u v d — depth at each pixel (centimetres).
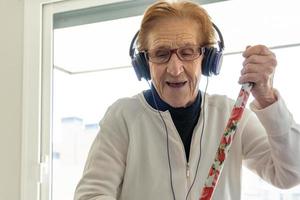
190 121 103
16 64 193
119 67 182
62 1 192
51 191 186
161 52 93
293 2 160
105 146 100
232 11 166
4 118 192
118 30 184
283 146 87
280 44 158
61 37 193
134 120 104
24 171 186
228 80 152
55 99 191
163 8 94
